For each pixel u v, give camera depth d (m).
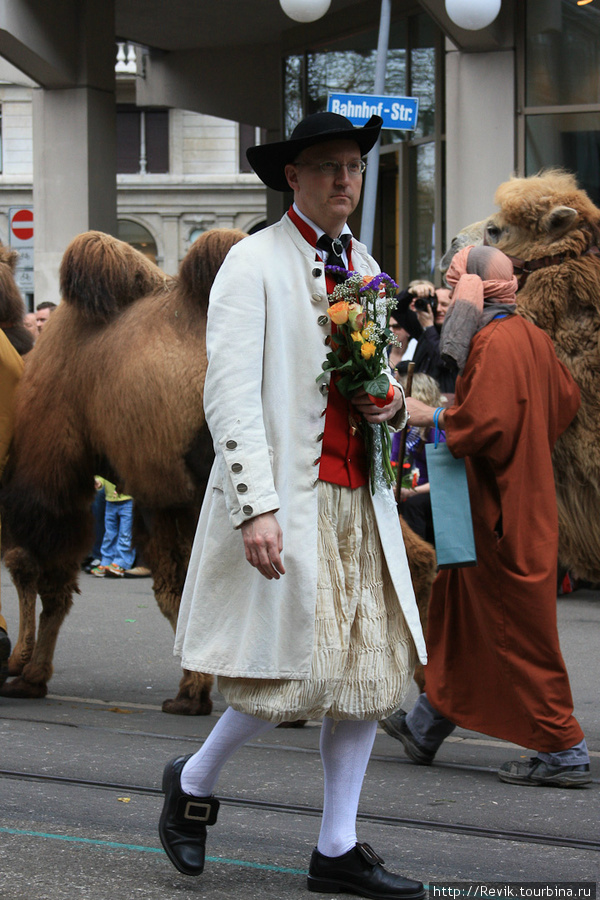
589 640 10.45
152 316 7.35
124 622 11.55
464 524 6.11
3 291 8.53
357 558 4.25
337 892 4.37
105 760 6.43
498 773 6.32
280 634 4.05
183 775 4.37
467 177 16.02
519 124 15.86
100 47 20.03
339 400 4.27
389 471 4.34
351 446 4.28
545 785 6.16
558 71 15.61
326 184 4.24
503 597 6.10
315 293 4.23
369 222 12.11
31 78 19.86
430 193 18.80
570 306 6.89
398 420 4.50
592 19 15.42
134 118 54.44
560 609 12.12
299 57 22.09
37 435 7.76
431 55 18.41
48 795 5.72
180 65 25.83
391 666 4.30
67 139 19.98
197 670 4.13
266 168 4.38
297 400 4.17
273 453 4.12
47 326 7.91
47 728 7.26
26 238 20.08
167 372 7.09
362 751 4.38
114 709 7.97
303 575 4.06
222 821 5.37
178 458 7.14
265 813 5.53
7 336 8.69
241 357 4.10
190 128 54.31
